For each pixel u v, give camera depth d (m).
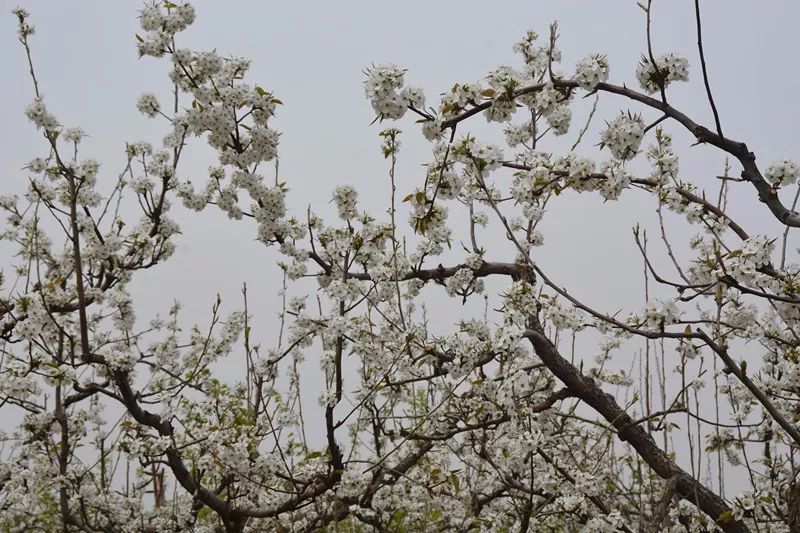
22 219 8.55
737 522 6.11
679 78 4.21
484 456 6.05
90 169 7.70
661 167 4.97
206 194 7.20
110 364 6.58
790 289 4.41
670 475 6.16
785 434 6.51
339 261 6.89
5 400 7.04
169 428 6.90
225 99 5.31
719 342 4.29
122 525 8.03
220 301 6.74
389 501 7.43
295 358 6.40
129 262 8.17
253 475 6.35
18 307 6.61
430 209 4.73
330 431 6.01
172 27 5.25
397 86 4.34
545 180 4.85
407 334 5.79
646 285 4.75
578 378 6.55
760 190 4.04
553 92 4.60
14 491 7.89
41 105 6.95
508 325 5.48
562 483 6.16
